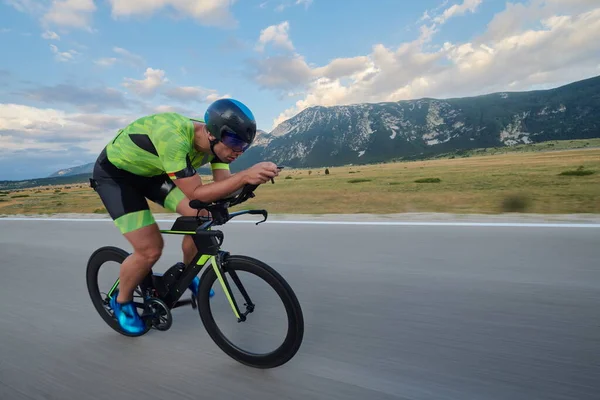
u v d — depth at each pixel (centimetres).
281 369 192
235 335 200
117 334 246
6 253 509
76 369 204
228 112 171
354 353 201
